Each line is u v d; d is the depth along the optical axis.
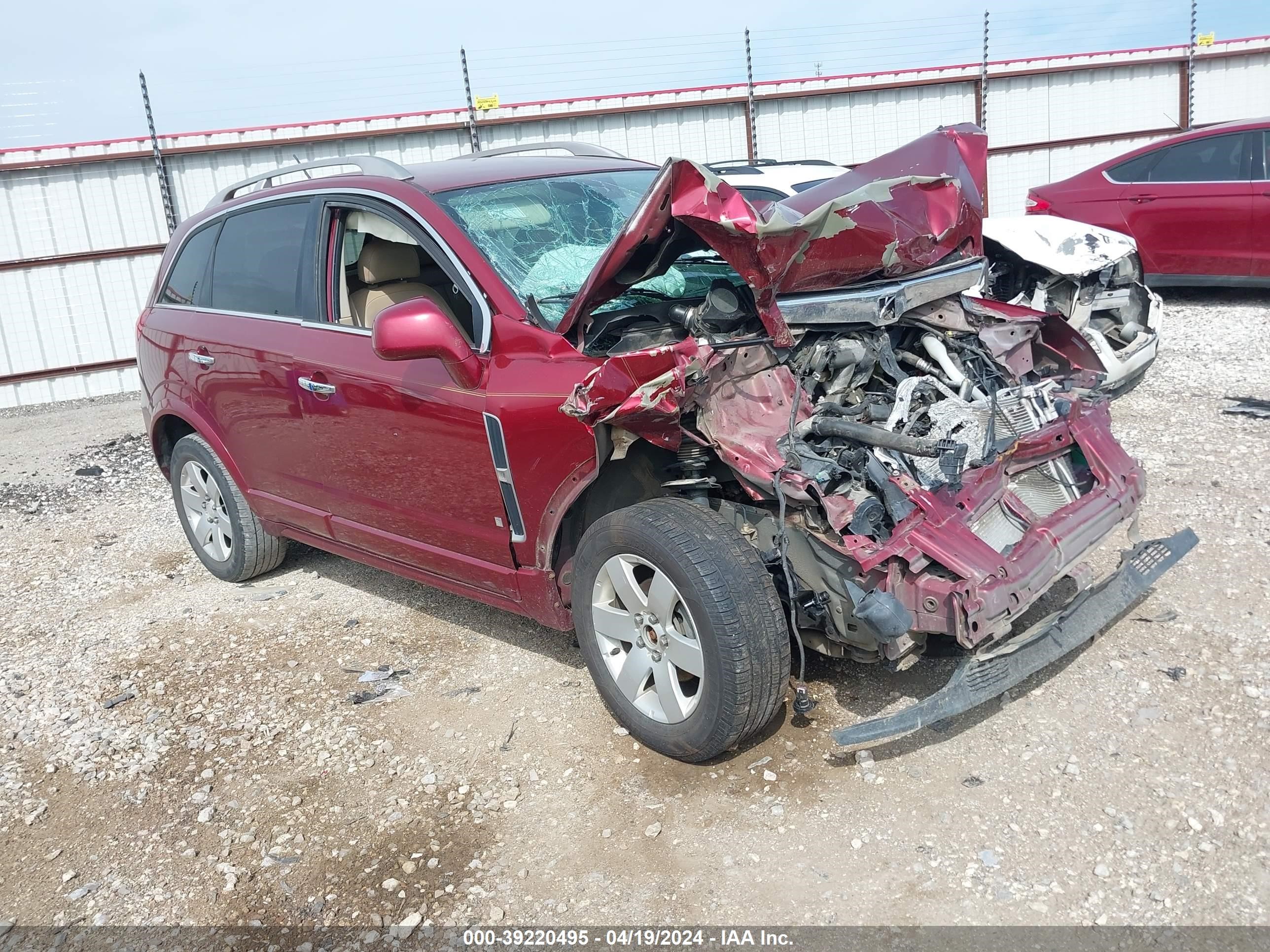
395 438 3.79
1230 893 2.44
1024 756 3.04
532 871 2.81
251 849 3.04
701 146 14.61
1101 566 4.13
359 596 4.93
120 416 11.08
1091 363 4.00
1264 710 3.10
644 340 3.21
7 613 5.20
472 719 3.64
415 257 4.26
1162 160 9.16
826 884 2.63
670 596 3.01
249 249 4.61
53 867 3.07
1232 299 9.66
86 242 12.66
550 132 14.04
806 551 2.96
